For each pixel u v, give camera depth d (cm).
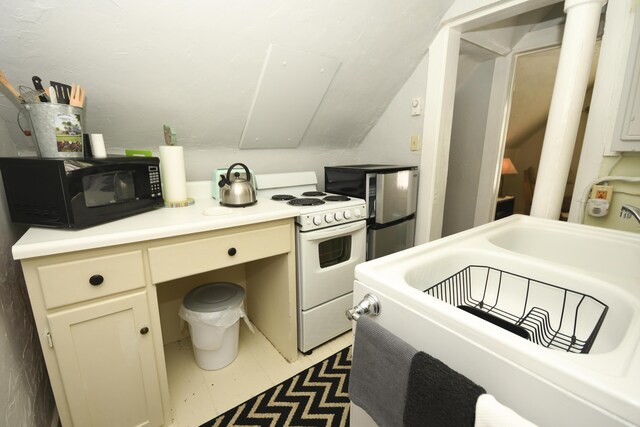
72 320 94
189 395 142
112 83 125
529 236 127
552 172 134
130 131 149
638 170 124
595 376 40
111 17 105
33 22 97
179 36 119
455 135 273
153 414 117
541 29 210
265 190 191
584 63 122
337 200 173
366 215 179
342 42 157
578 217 141
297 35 142
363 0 141
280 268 157
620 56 121
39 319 90
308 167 229
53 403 122
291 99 174
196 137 170
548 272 84
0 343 86
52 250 87
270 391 144
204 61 133
